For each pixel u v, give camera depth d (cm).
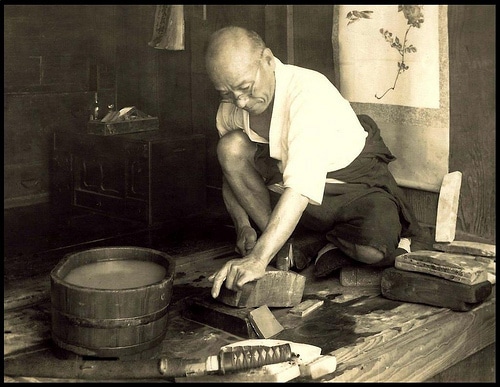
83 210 491
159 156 446
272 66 287
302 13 396
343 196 315
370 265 321
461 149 347
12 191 512
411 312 290
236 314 271
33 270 348
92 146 478
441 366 279
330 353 249
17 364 241
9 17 495
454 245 334
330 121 295
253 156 328
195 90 477
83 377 236
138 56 519
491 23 327
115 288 244
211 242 397
